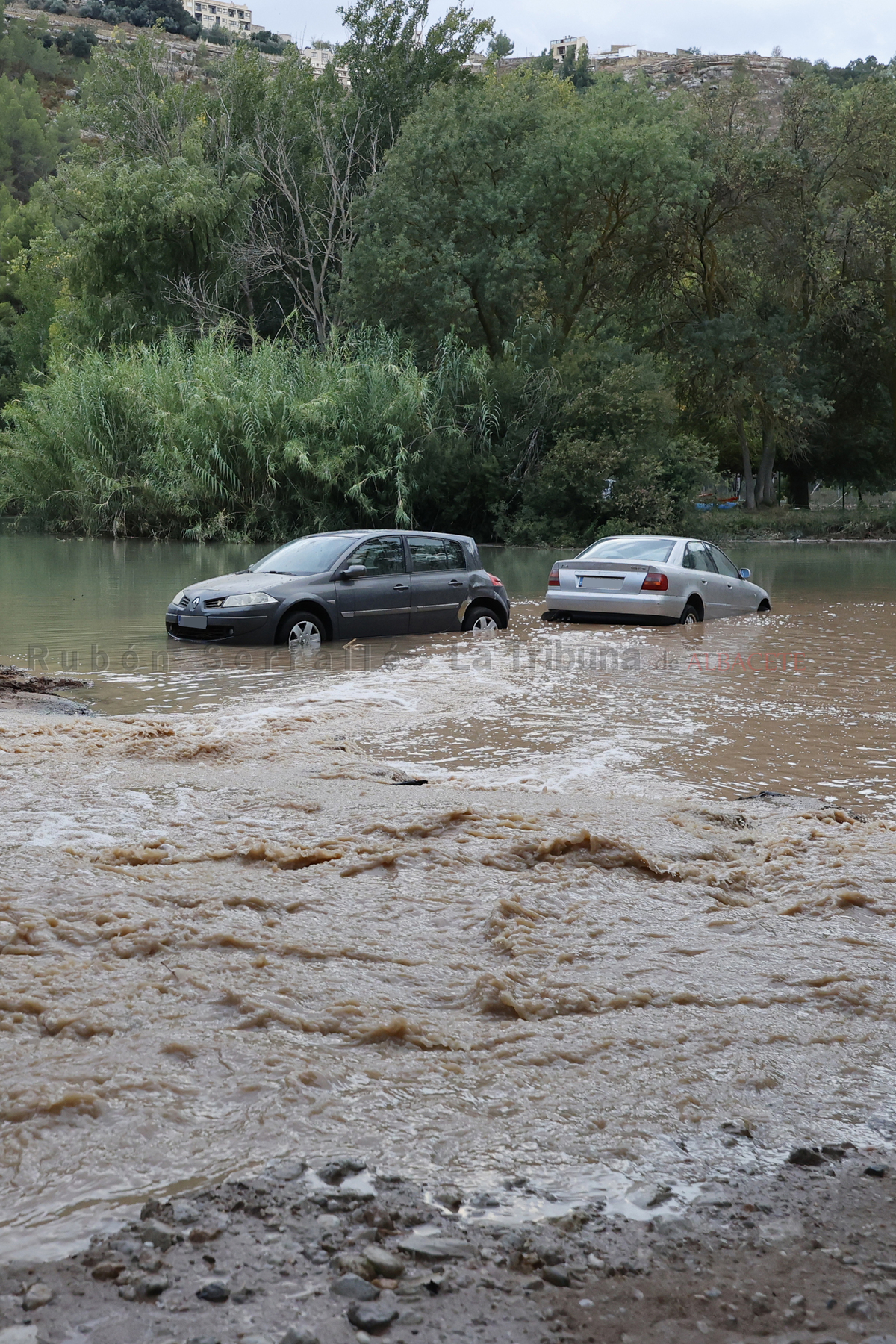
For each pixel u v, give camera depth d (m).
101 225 44.47
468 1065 2.90
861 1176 2.43
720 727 8.21
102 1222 2.20
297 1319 1.92
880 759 7.24
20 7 178.12
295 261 47.41
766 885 4.48
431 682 10.10
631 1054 2.98
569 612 14.95
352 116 49.47
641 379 36.59
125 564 23.69
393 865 4.57
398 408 33.44
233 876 4.36
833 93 46.91
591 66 169.62
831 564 27.09
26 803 5.40
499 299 38.84
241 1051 2.91
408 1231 2.19
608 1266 2.10
